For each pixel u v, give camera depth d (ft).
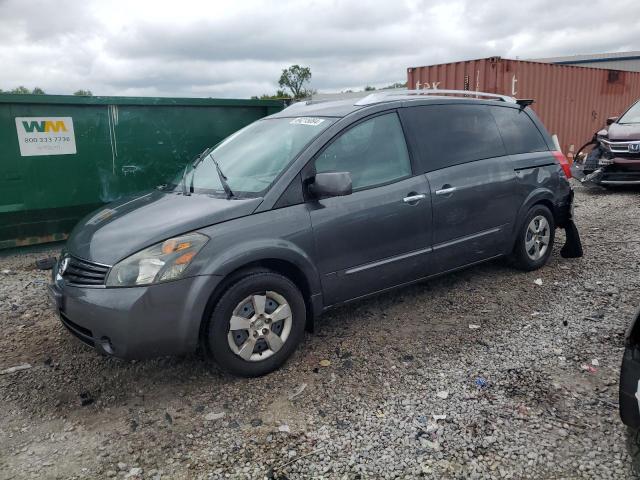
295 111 15.47
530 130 17.92
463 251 15.55
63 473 9.12
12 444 9.96
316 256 12.43
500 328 13.99
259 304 11.62
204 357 12.89
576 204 30.19
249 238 11.43
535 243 17.88
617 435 9.52
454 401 10.77
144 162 24.22
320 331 14.23
